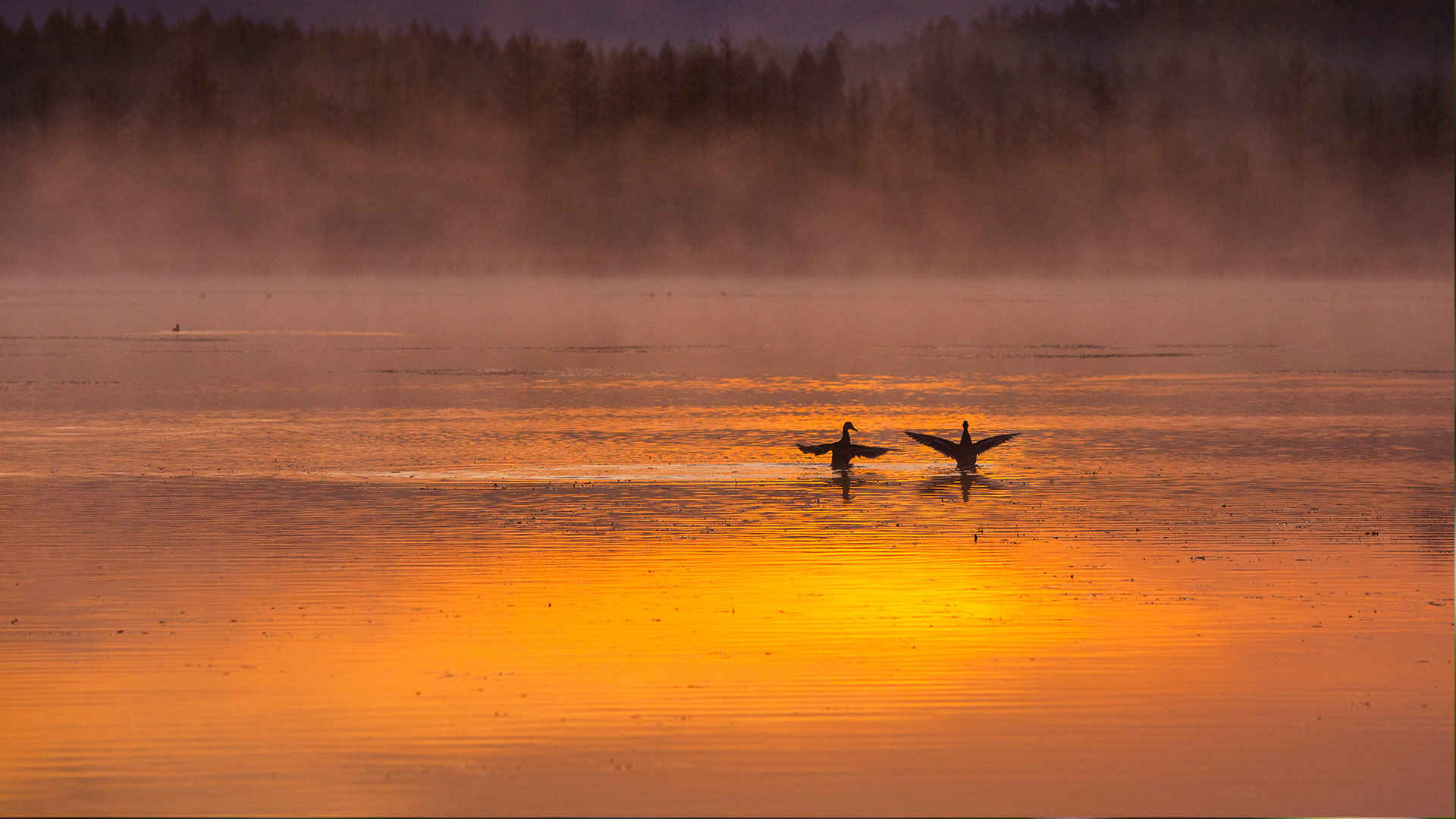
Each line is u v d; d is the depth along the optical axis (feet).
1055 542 286.25
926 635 219.82
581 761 171.94
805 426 485.56
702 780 166.91
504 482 358.23
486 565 263.49
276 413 525.75
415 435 457.68
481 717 184.96
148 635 218.38
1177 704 190.70
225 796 162.30
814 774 168.76
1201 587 249.96
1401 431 474.49
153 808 159.22
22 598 239.71
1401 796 164.25
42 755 172.96
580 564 264.31
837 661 207.21
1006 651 212.23
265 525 301.22
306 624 224.53
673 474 372.79
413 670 202.80
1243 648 214.48
